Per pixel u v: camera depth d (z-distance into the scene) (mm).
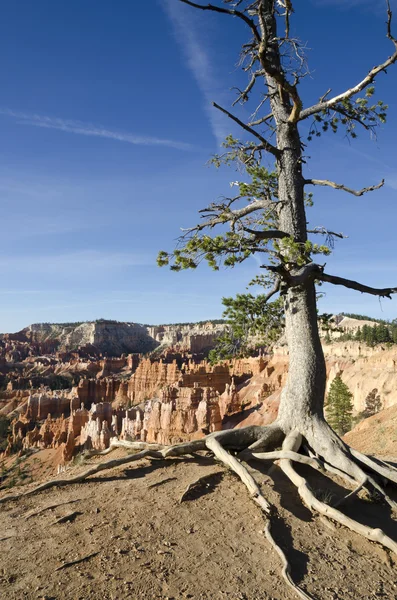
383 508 9195
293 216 11820
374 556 7535
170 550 6949
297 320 11289
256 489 8781
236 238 9992
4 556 6680
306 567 6902
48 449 86062
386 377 74250
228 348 11586
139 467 10375
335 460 10227
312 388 11016
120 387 140875
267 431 11047
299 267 10688
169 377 132875
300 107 11102
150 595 5914
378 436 22750
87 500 8641
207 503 8531
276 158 12289
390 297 11664
